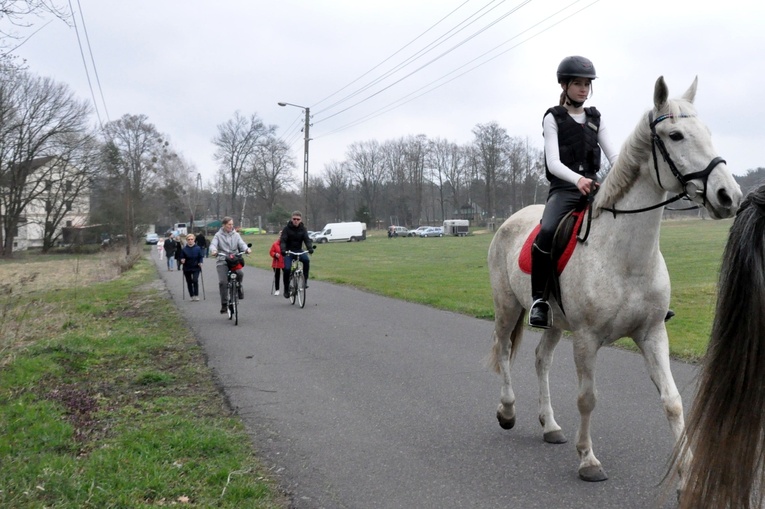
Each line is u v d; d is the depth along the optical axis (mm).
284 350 9273
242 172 88312
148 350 9281
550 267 4504
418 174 94688
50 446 4949
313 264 32750
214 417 5973
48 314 12242
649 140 3793
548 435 5133
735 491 2463
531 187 80562
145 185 66062
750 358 2500
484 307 12969
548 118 4711
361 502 4121
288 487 4367
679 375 6953
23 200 48406
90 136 48719
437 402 6383
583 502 3986
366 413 6074
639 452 4793
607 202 4078
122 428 5508
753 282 2523
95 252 50406
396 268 28156
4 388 6672
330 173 100250
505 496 4137
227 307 12719
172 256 31688
